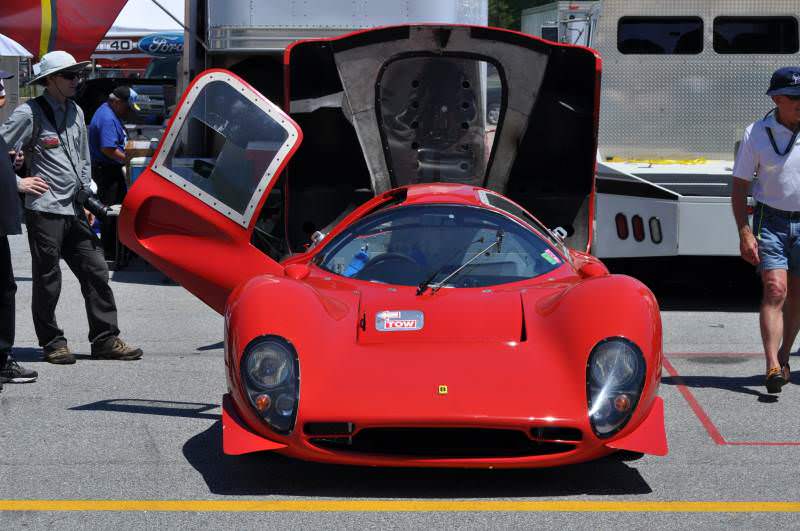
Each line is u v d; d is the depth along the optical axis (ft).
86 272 29.73
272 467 20.21
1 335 26.66
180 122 23.43
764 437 22.45
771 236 25.79
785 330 26.61
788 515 17.62
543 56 31.30
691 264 44.57
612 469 20.11
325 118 33.06
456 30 31.30
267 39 42.06
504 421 17.25
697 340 33.55
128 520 17.35
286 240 33.37
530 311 19.85
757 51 40.34
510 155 32.32
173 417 23.88
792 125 25.45
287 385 17.89
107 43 89.45
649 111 40.60
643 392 17.87
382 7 41.70
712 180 38.24
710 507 18.01
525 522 17.24
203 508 17.92
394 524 17.15
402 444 18.08
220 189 23.70
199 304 40.16
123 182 49.16
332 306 20.13
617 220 39.09
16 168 27.91
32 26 57.77
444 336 19.07
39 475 19.69
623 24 40.42
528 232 23.22
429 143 33.71
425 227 23.04
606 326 18.38
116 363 29.68
